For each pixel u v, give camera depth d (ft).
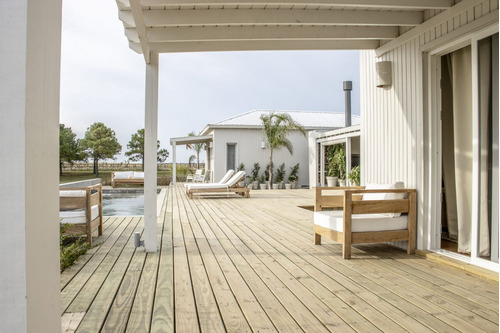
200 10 12.88
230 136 54.34
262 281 10.45
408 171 14.52
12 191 2.38
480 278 10.72
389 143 15.75
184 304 8.63
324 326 7.41
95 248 14.83
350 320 7.71
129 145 102.17
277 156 55.36
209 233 18.24
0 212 2.37
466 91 13.21
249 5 12.75
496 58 10.83
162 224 21.07
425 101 13.66
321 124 59.82
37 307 2.59
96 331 7.16
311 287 9.91
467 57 13.19
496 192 10.88
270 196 40.06
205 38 14.25
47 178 2.78
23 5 2.39
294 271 11.49
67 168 94.73
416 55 13.94
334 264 12.37
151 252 14.08
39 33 2.62
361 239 13.24
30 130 2.48
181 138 58.75
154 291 9.54
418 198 13.94
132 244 15.65
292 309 8.32
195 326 7.41
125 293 9.39
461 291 9.59
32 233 2.51
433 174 13.61
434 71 13.60
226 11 12.96
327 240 16.48
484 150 11.29
